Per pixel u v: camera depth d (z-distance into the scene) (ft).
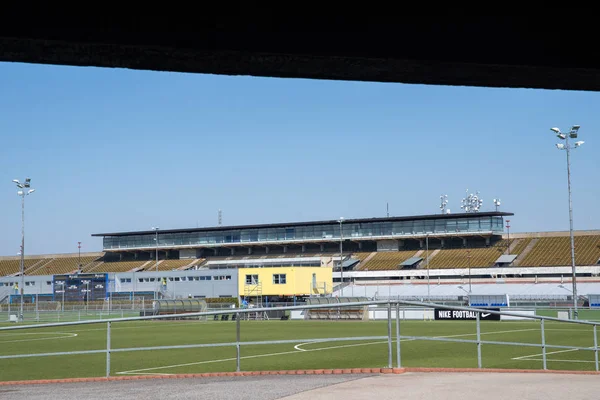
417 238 334.85
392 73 9.58
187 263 372.58
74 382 41.14
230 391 31.71
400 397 27.76
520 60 9.21
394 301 38.70
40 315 233.35
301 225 358.84
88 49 8.41
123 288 310.04
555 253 297.12
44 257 419.95
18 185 234.58
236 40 8.52
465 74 9.62
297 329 143.84
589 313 168.86
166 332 142.72
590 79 9.84
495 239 329.93
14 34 8.00
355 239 345.31
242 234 369.91
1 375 58.75
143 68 9.09
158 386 35.99
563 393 29.19
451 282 288.71
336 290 301.63
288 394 29.43
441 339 41.16
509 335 112.16
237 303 268.41
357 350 81.66
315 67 9.22
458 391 29.63
